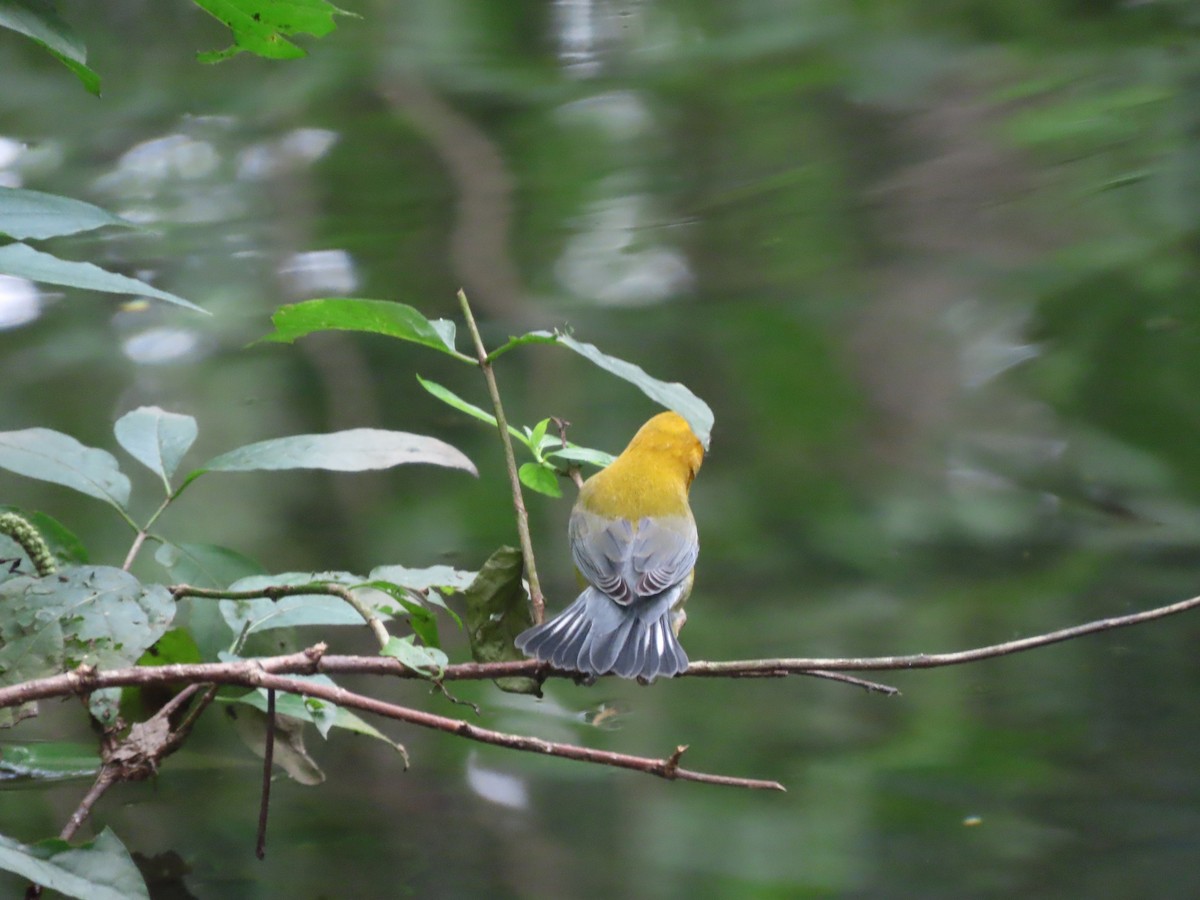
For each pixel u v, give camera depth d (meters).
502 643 5.58
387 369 14.55
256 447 5.92
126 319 15.10
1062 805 7.28
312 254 17.12
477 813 7.14
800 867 6.71
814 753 8.03
